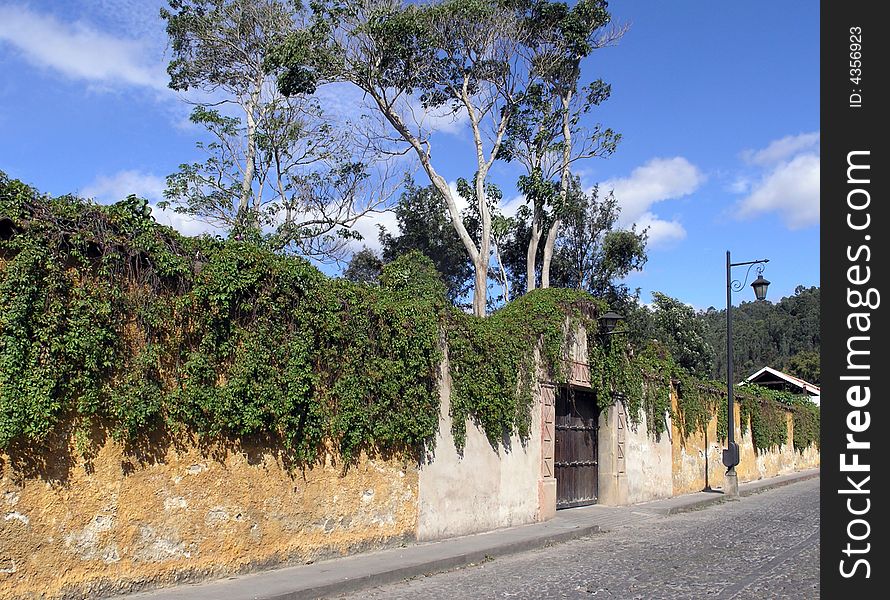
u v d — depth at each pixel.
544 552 13.13
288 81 24.20
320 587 8.99
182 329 8.84
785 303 123.62
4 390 7.01
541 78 27.48
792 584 10.01
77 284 7.76
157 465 8.59
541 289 18.14
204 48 29.91
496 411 14.73
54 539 7.51
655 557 12.45
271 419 9.84
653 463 22.48
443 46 25.28
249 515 9.66
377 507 11.78
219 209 26.77
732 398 25.47
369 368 11.56
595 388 19.39
